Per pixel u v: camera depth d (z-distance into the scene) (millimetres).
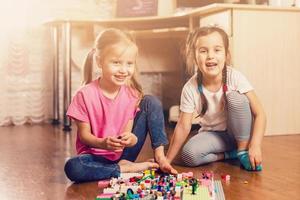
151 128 1276
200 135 1437
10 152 1661
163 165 1215
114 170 1180
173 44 2900
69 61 2447
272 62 2051
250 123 1345
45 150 1706
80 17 2881
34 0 2729
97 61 1228
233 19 1957
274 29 2045
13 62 2668
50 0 2789
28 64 2709
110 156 1218
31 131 2340
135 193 948
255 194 1012
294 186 1087
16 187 1110
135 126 1280
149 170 1178
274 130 2076
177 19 2480
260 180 1155
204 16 2146
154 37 2736
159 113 1281
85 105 1198
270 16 2029
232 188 1069
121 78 1202
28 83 2719
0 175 1257
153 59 2900
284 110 2092
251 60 2006
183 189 978
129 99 1261
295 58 2098
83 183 1146
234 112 1332
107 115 1219
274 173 1239
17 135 2174
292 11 2072
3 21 2639
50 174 1265
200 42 1390
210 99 1429
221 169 1312
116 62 1190
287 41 2076
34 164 1422
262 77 2037
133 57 1208
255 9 1988
